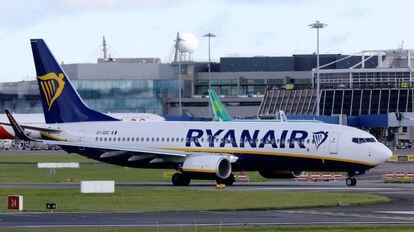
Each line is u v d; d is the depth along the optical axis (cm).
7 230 10481
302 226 10850
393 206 13725
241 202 14500
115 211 13075
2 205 14112
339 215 12319
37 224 11219
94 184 16500
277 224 11150
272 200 14812
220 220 11700
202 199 15100
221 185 18688
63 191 16900
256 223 11300
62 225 11106
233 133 19812
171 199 15138
